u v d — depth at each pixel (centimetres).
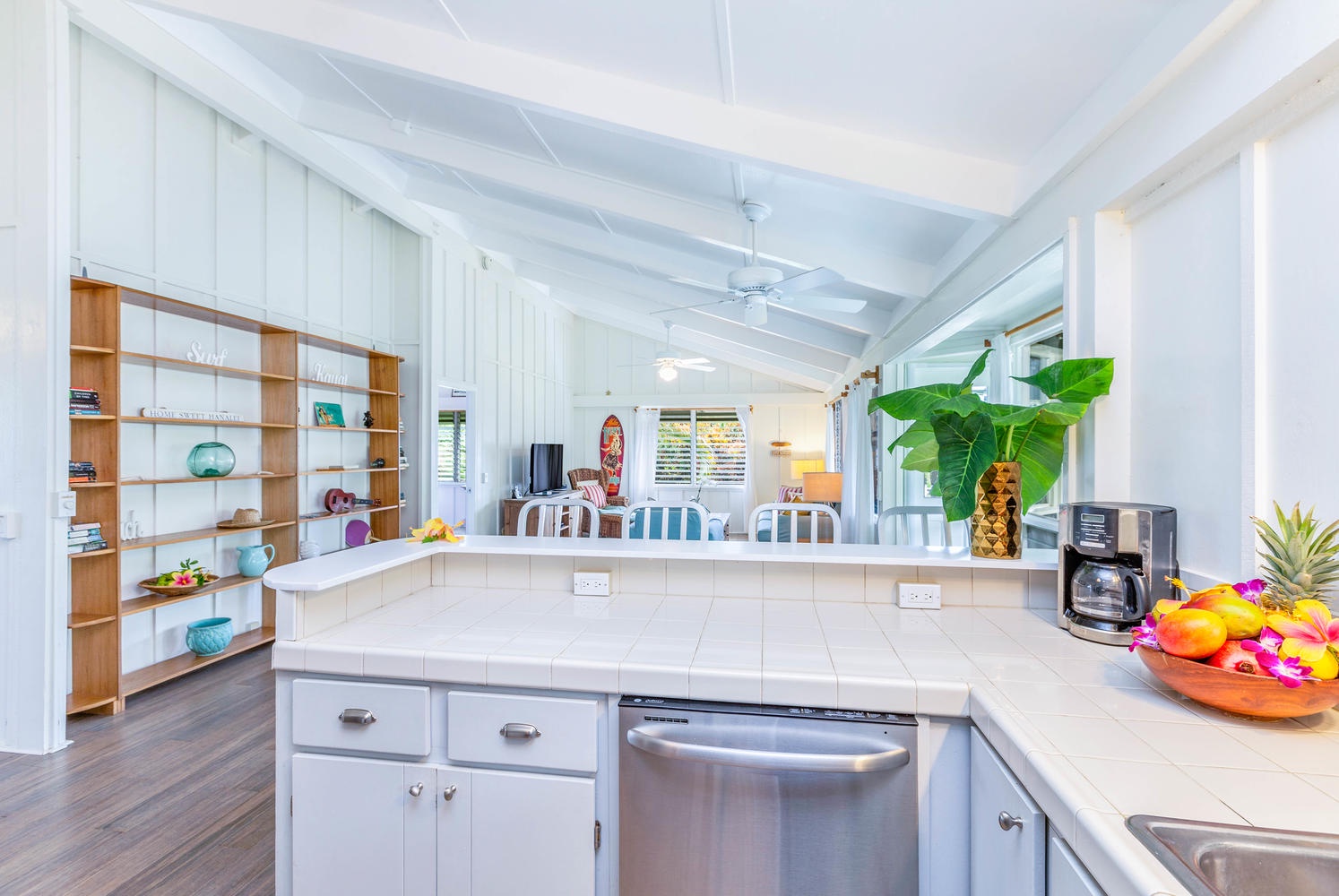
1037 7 150
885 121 222
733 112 240
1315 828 71
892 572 174
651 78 237
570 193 374
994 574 171
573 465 1044
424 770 132
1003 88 185
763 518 609
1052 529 343
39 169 255
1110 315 179
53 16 258
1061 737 94
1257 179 129
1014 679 118
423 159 394
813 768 113
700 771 120
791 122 237
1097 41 156
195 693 321
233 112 356
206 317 364
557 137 329
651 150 303
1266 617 103
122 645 328
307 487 459
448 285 602
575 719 127
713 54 209
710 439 1028
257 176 418
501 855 130
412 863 133
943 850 117
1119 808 75
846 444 652
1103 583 141
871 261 352
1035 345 365
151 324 345
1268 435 126
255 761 250
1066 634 146
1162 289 163
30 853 193
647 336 1023
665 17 196
